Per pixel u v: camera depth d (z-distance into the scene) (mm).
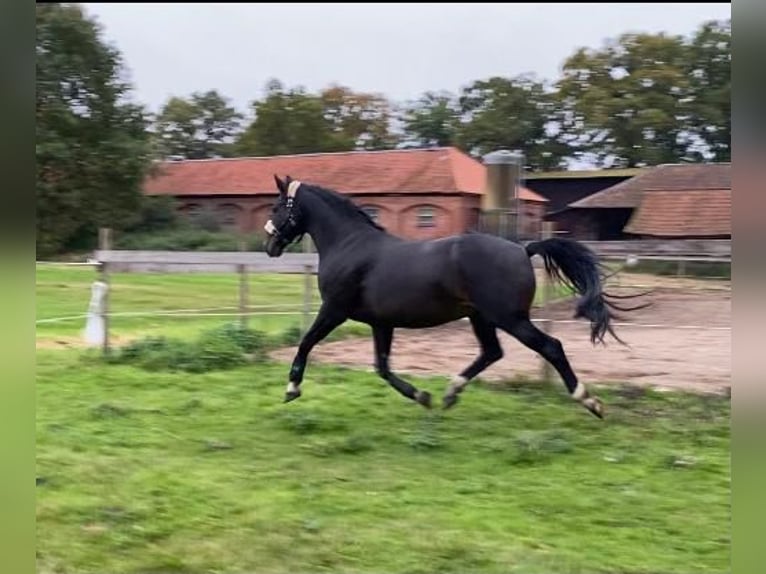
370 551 3492
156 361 7945
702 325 11547
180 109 64500
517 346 9695
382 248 5785
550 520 3920
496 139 54875
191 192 37656
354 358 8602
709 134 48312
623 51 48875
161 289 16672
